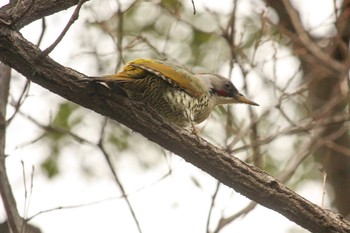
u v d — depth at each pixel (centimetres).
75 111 1439
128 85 960
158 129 916
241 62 1310
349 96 1464
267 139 1300
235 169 926
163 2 1402
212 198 1105
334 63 1504
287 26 1595
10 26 822
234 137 1363
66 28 820
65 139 1425
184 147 923
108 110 895
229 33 1354
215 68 1402
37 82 855
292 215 926
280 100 1320
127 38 1407
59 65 853
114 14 1317
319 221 923
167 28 1458
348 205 1688
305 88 1346
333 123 1448
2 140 1025
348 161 1681
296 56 1512
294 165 1346
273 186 924
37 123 1218
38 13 880
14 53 827
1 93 1064
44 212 995
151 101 1036
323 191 938
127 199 1082
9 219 956
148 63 1020
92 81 866
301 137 1524
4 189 976
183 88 1074
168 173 1162
